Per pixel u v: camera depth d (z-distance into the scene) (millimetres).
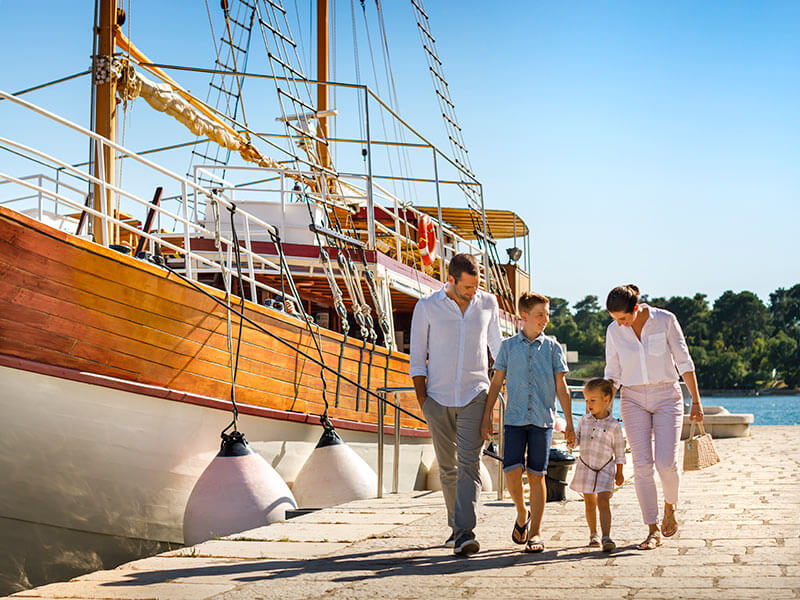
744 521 6035
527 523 5727
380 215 16219
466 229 22000
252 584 4520
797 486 8367
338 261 11086
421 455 12320
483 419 5371
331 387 10008
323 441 9008
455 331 5469
